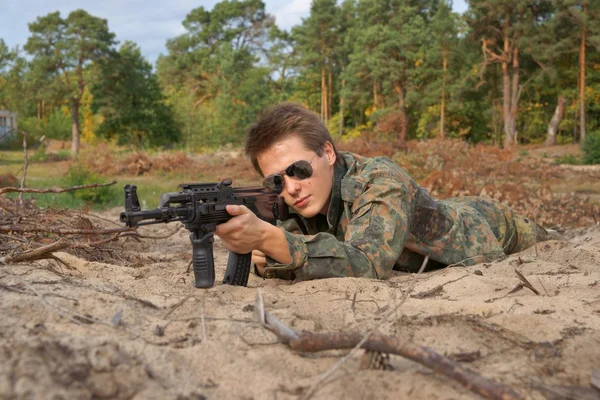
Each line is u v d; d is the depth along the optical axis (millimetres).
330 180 3057
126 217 2363
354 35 51375
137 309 2152
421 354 1543
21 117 56250
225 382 1607
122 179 21234
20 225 3723
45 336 1654
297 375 1683
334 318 2215
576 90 41250
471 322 2150
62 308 1980
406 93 43594
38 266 2865
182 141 52312
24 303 2027
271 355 1773
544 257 3822
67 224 4414
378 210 2996
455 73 42469
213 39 86938
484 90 43344
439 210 3453
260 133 2955
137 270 3277
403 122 36375
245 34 87312
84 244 3199
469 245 3650
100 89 51625
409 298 2537
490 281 2893
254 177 18766
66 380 1357
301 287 2738
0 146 45281
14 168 26156
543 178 14914
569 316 2268
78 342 1530
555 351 1871
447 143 17203
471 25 40312
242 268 2787
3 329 1764
